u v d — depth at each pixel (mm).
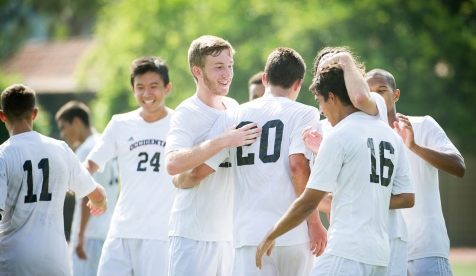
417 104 69938
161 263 23422
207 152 18156
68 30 159625
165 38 77562
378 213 16625
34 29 167875
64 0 152125
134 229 23641
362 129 16734
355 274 16172
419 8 70938
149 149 24062
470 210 80375
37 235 20438
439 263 20094
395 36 70062
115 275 23594
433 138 20484
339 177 16703
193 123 19812
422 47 69500
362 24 69062
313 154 18656
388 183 16922
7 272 20312
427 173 20391
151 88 24078
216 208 20078
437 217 20344
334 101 17281
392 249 17828
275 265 18312
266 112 18719
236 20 71562
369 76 20703
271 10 71188
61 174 20984
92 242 28875
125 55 79938
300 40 67812
